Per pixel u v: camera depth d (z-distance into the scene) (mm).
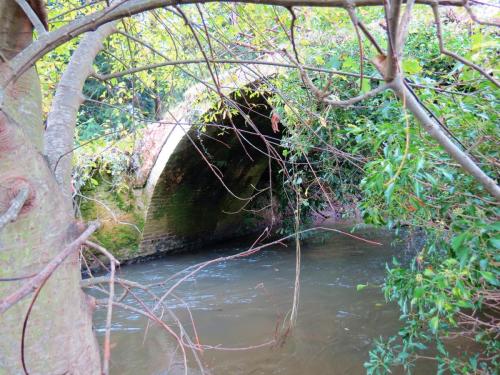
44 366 931
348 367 3686
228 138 8453
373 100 3357
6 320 904
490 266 1752
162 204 8859
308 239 10391
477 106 1900
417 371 3285
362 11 2732
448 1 771
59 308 981
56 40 949
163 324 1145
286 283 6797
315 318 4984
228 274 7719
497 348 2328
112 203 8281
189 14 2695
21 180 920
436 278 1735
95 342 1147
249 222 12555
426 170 2006
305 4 783
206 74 4301
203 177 9367
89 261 7684
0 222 780
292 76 3451
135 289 6781
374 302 5387
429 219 2104
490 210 1726
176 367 3877
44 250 956
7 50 1060
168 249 9680
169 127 7789
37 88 1154
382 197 2113
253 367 3803
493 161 1770
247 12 2371
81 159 4812
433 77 3211
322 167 4734
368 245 9273
